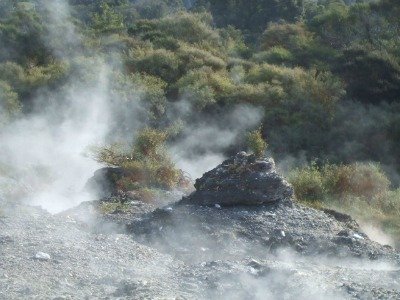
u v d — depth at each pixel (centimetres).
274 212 1138
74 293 642
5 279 671
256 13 5778
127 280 686
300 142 2995
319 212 1173
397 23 4472
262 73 3653
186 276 719
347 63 3628
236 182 1165
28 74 3841
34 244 821
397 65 3572
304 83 3378
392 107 3356
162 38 4375
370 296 623
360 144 2973
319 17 4697
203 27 4603
